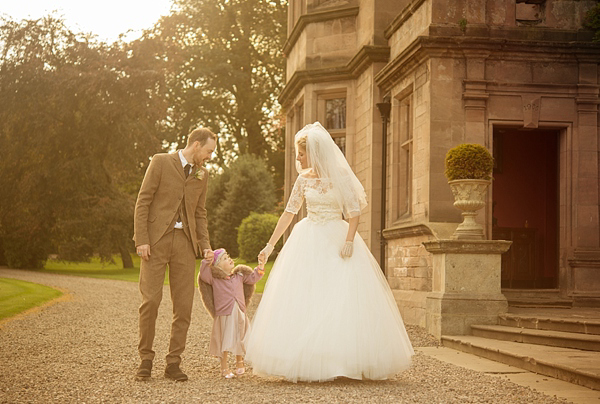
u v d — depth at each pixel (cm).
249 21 3675
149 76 2700
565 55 1002
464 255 866
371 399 455
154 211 548
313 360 515
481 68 991
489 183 882
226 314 556
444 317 851
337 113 1433
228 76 3675
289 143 1655
